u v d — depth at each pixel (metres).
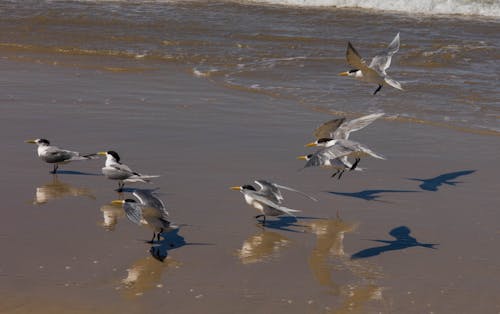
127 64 26.73
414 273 11.81
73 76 24.73
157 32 31.58
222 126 19.91
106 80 24.44
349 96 23.44
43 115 20.05
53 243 12.37
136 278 11.26
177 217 13.81
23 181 15.37
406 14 38.41
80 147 17.66
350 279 11.54
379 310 10.59
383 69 15.30
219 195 14.98
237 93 23.48
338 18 36.16
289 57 28.44
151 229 13.15
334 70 26.77
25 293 10.61
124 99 22.17
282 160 17.34
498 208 14.79
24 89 22.70
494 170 17.14
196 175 16.09
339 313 10.47
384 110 21.94
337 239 13.10
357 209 14.57
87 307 10.30
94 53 28.09
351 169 14.51
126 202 11.57
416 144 18.98
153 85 24.09
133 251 12.22
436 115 21.50
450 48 30.08
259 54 28.77
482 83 25.16
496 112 21.84
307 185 15.83
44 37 30.03
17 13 33.56
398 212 14.46
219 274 11.55
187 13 35.53
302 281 11.42
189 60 27.62
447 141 19.28
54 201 14.33
